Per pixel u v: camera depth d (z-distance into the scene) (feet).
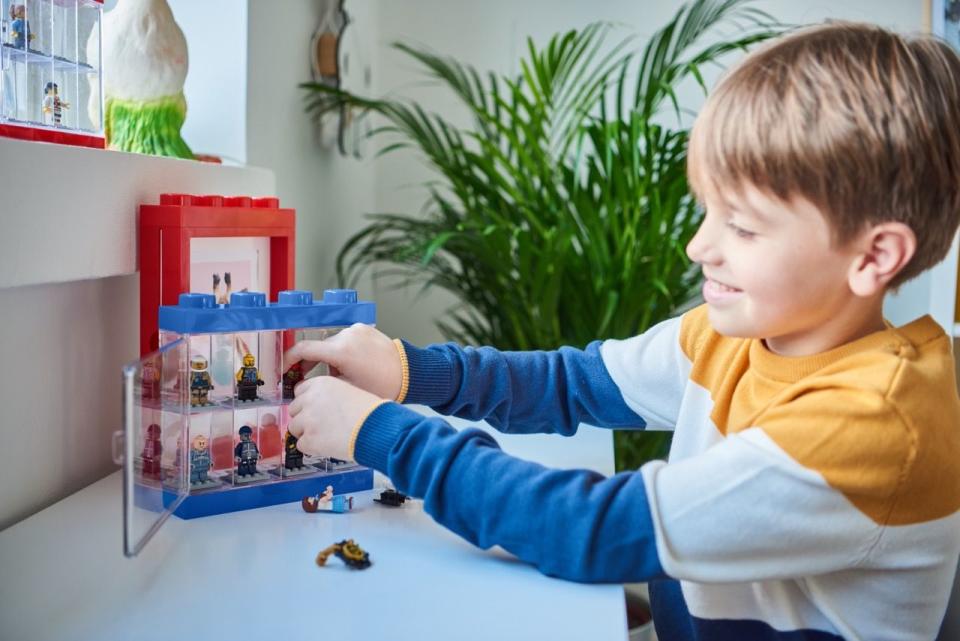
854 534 1.98
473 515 2.13
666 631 2.81
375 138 7.51
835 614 2.16
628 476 2.10
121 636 1.75
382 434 2.28
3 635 1.75
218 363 2.59
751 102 2.02
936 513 2.06
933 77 2.01
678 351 2.91
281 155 4.99
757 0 7.08
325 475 2.69
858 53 2.01
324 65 5.69
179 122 3.47
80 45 2.87
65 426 2.76
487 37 7.53
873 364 2.05
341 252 5.82
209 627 1.80
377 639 1.75
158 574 2.08
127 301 3.15
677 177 5.17
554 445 3.19
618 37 7.39
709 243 2.15
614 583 2.03
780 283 2.04
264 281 3.18
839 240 2.00
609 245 5.47
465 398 2.91
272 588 1.99
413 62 7.61
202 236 2.82
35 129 2.63
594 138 5.38
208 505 2.49
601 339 5.01
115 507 2.61
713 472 2.00
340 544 2.20
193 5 4.37
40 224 2.32
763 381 2.30
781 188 1.97
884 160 1.93
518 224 5.59
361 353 2.70
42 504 2.65
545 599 1.96
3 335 2.42
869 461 1.95
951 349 2.27
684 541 1.97
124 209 2.76
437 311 7.75
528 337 5.63
